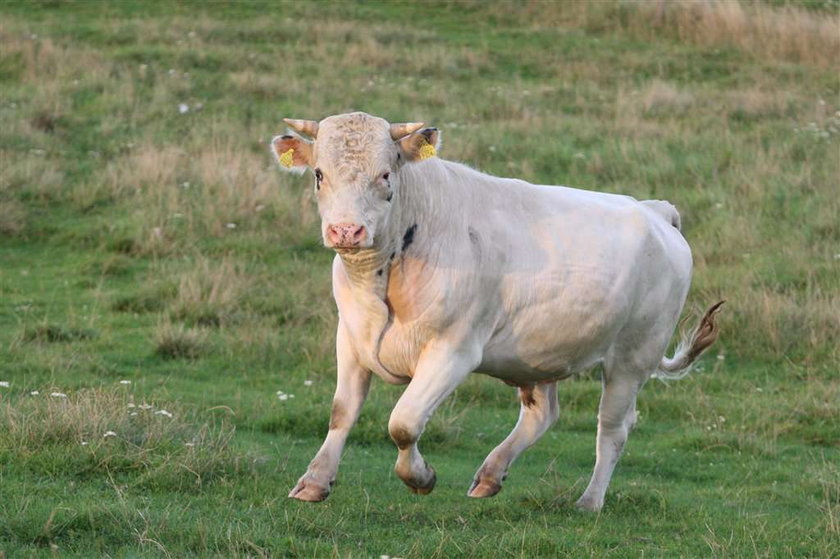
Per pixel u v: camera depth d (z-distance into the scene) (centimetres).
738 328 1839
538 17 3991
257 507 1032
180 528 935
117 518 939
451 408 1529
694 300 1933
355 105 2947
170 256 2103
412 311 990
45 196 2312
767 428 1530
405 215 977
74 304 1873
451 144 2591
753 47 3706
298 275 2025
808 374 1727
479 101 3055
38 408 1184
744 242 2166
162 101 2884
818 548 1019
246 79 3055
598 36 3841
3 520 905
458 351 1010
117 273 2038
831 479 1286
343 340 1029
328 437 1023
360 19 3925
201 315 1834
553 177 2508
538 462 1372
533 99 3105
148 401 1378
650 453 1434
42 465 1063
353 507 1060
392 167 934
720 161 2589
